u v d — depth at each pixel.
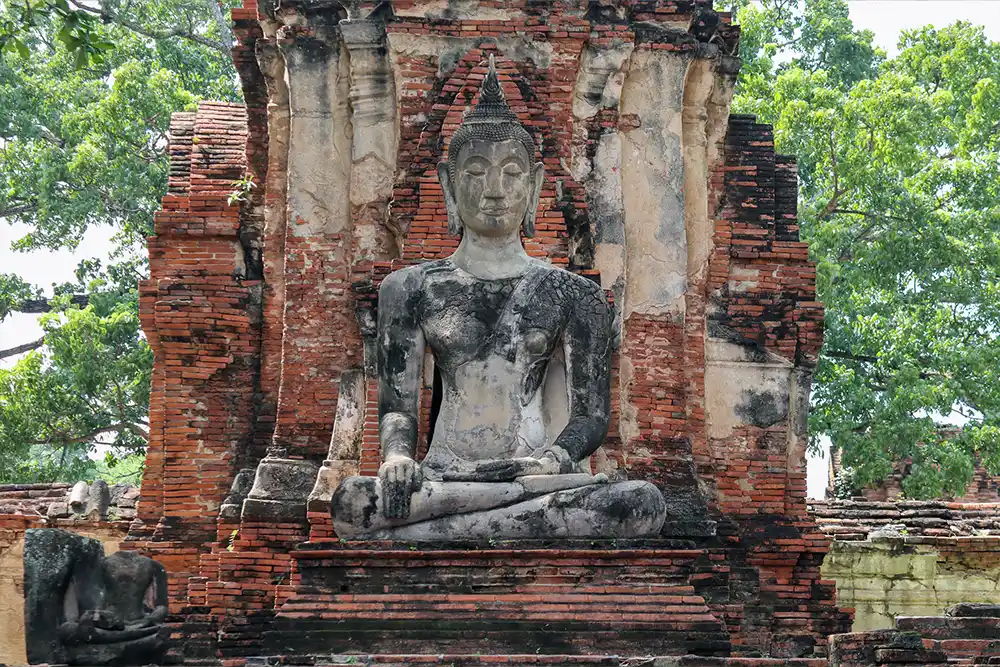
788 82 28.72
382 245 16.73
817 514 21.30
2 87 33.69
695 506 16.23
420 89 16.56
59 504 19.19
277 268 17.48
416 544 11.03
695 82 17.56
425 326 12.08
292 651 10.65
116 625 12.88
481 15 16.72
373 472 15.43
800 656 16.70
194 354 17.42
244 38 17.83
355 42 16.80
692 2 17.11
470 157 12.16
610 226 16.62
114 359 29.36
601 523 11.19
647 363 16.67
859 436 26.89
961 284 28.22
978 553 20.30
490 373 11.95
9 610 18.94
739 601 16.95
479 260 12.24
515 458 11.59
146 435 29.56
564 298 12.11
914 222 27.89
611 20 16.88
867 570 20.42
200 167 18.56
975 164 28.89
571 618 10.73
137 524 17.73
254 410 17.39
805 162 28.20
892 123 27.34
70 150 32.78
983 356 26.92
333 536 15.52
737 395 17.66
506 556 10.99
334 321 16.78
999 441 26.45
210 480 17.25
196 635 15.70
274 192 17.50
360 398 16.31
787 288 17.88
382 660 10.29
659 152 17.02
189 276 17.73
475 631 10.68
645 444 16.48
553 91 16.50
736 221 17.97
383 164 16.83
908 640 10.14
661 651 10.66
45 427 28.92
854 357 28.31
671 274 16.88
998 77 31.56
